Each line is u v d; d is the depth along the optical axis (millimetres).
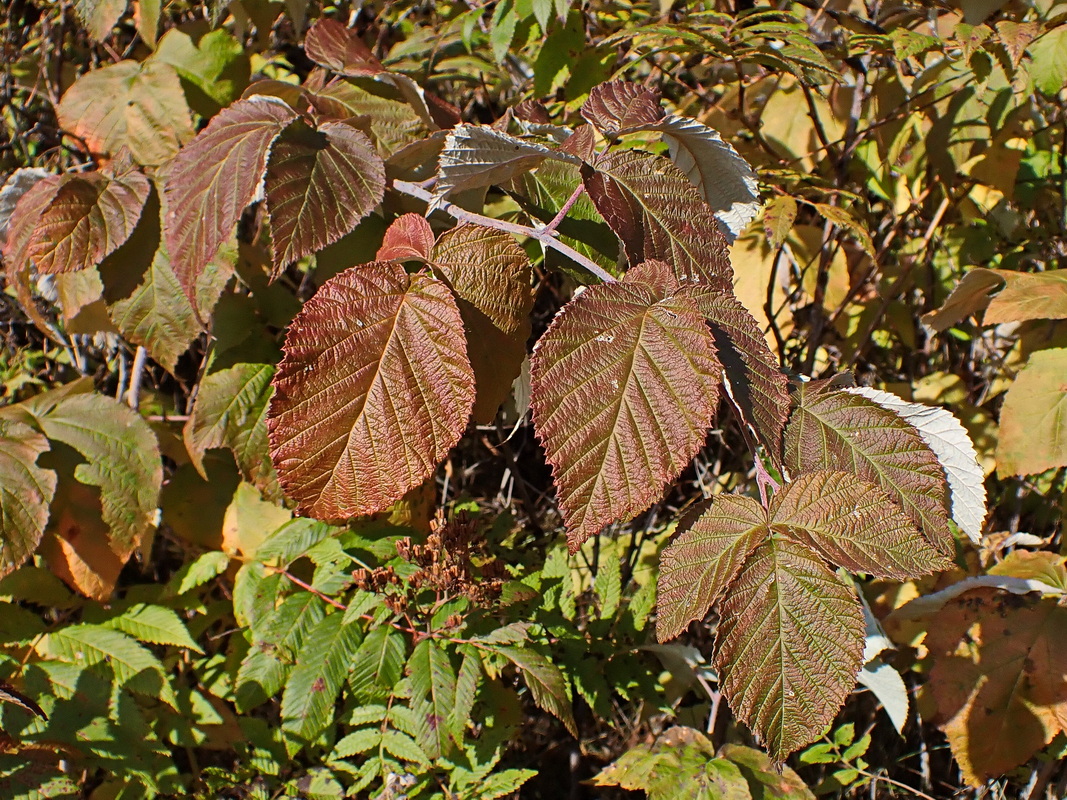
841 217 1333
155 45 1438
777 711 1003
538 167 1172
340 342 1021
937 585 1531
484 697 1398
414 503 1476
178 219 1151
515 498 2027
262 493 1344
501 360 1070
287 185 1120
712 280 1084
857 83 1611
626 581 1860
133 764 1263
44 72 1818
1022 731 1283
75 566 1310
